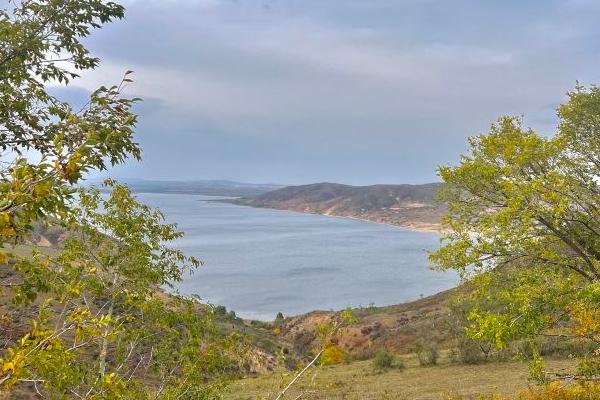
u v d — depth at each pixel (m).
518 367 31.77
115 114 4.96
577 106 15.50
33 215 3.23
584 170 14.22
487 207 12.65
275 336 67.81
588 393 10.47
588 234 11.96
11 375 3.16
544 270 10.94
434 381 29.45
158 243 8.26
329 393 25.16
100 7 6.98
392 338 59.47
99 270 7.27
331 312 80.56
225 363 7.56
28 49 6.38
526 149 11.68
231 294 123.00
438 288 134.00
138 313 7.31
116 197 7.77
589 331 9.51
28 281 4.34
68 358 3.74
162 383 6.80
